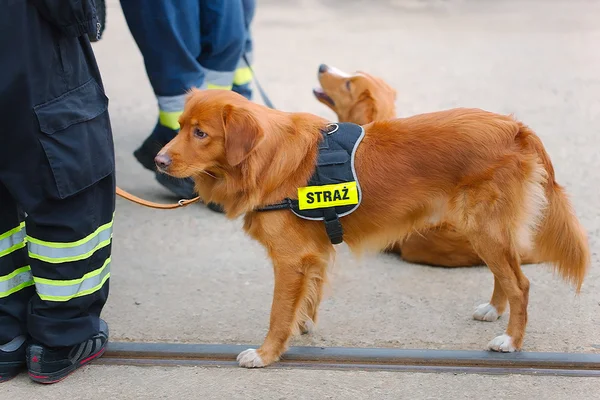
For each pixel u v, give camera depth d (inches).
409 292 218.1
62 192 154.3
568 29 624.4
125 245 253.9
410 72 481.1
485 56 528.7
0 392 169.6
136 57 538.9
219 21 268.4
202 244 254.7
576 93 429.4
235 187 171.9
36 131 149.9
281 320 178.1
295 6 746.2
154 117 400.2
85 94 159.0
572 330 193.3
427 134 176.6
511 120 177.6
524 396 165.6
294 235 174.4
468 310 206.5
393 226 181.0
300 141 172.1
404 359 179.9
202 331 197.6
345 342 190.4
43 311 165.9
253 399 166.4
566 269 187.9
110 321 202.8
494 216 173.0
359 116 257.3
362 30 631.8
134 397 167.8
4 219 163.8
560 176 303.0
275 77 466.9
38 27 146.3
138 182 312.5
